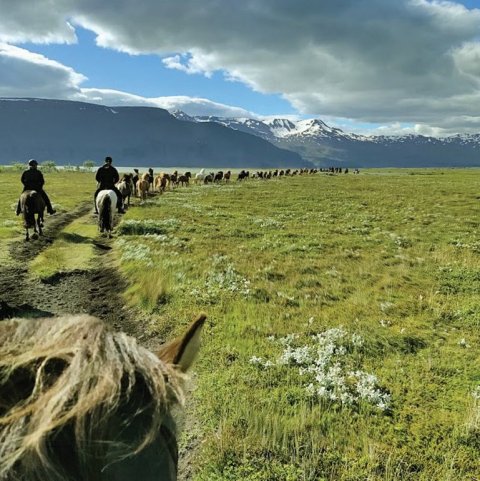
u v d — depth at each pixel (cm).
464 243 2230
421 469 622
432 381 870
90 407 86
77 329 104
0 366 90
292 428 685
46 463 80
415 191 5547
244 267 1653
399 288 1474
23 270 1638
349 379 861
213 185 6462
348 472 602
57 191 4978
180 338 144
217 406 749
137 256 1745
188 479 605
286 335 1066
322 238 2353
